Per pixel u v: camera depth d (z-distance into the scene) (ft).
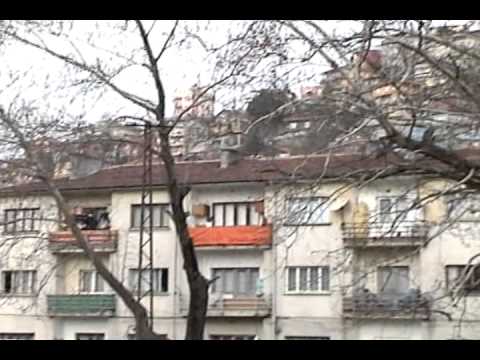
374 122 40.06
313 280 97.66
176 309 108.37
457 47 39.01
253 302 104.42
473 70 39.91
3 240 70.59
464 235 62.03
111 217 112.37
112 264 111.65
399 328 85.66
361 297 63.62
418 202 41.57
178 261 108.88
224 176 106.22
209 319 108.17
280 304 102.12
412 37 39.73
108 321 111.24
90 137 59.93
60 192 68.95
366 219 47.75
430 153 40.37
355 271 46.52
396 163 42.16
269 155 50.42
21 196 65.36
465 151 42.22
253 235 104.17
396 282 74.02
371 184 43.57
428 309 49.11
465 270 39.88
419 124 40.88
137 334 59.21
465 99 40.06
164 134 59.21
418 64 40.83
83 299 110.11
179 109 60.49
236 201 107.04
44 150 59.77
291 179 43.14
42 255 88.79
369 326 87.92
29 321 112.88
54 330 112.16
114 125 59.21
